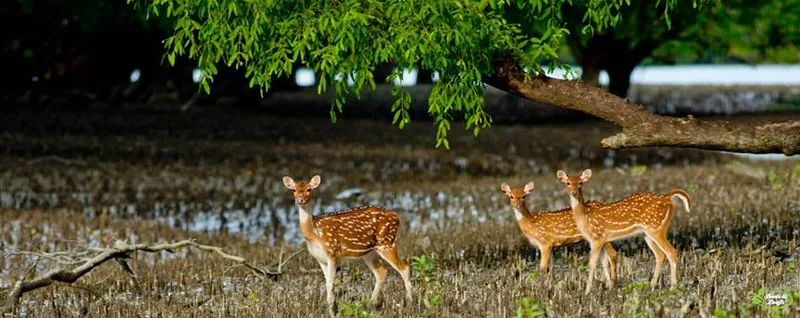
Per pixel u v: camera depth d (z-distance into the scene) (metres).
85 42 37.84
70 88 38.22
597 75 39.31
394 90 11.47
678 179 22.33
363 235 11.00
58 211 19.59
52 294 12.47
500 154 29.48
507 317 10.03
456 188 22.88
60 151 26.98
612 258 11.42
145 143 29.31
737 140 11.40
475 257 14.15
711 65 105.44
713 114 43.22
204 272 13.99
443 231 16.88
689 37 37.38
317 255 10.92
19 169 24.23
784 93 55.50
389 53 10.96
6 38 36.47
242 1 11.13
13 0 34.75
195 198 21.64
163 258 15.68
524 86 11.70
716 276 11.26
